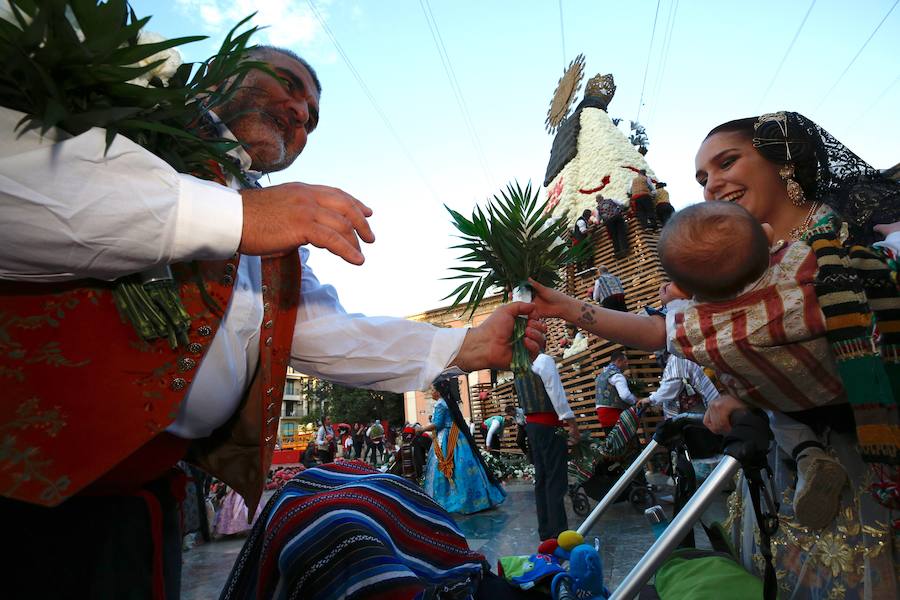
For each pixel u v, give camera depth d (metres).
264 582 1.23
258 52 1.51
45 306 0.88
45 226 0.74
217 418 1.19
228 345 1.12
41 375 0.86
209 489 6.71
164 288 0.94
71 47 0.77
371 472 1.54
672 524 1.24
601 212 11.27
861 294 1.07
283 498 1.38
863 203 1.18
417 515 1.41
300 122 1.54
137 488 1.11
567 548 1.63
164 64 1.00
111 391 0.90
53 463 0.84
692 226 1.15
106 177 0.77
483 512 6.58
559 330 12.45
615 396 6.51
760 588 1.30
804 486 1.16
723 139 1.44
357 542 1.14
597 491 5.50
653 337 1.67
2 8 0.81
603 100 15.33
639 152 14.57
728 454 1.22
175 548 1.24
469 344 1.57
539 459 4.53
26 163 0.73
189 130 1.10
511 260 1.69
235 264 1.11
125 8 0.82
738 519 1.60
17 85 0.77
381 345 1.55
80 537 0.98
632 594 1.22
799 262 1.14
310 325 1.55
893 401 1.02
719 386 1.50
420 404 30.33
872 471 1.10
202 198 0.83
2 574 0.92
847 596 1.12
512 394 13.24
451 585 1.24
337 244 0.86
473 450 6.74
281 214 0.86
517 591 1.49
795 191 1.32
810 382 1.15
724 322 1.17
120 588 1.01
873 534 1.09
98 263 0.79
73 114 0.78
